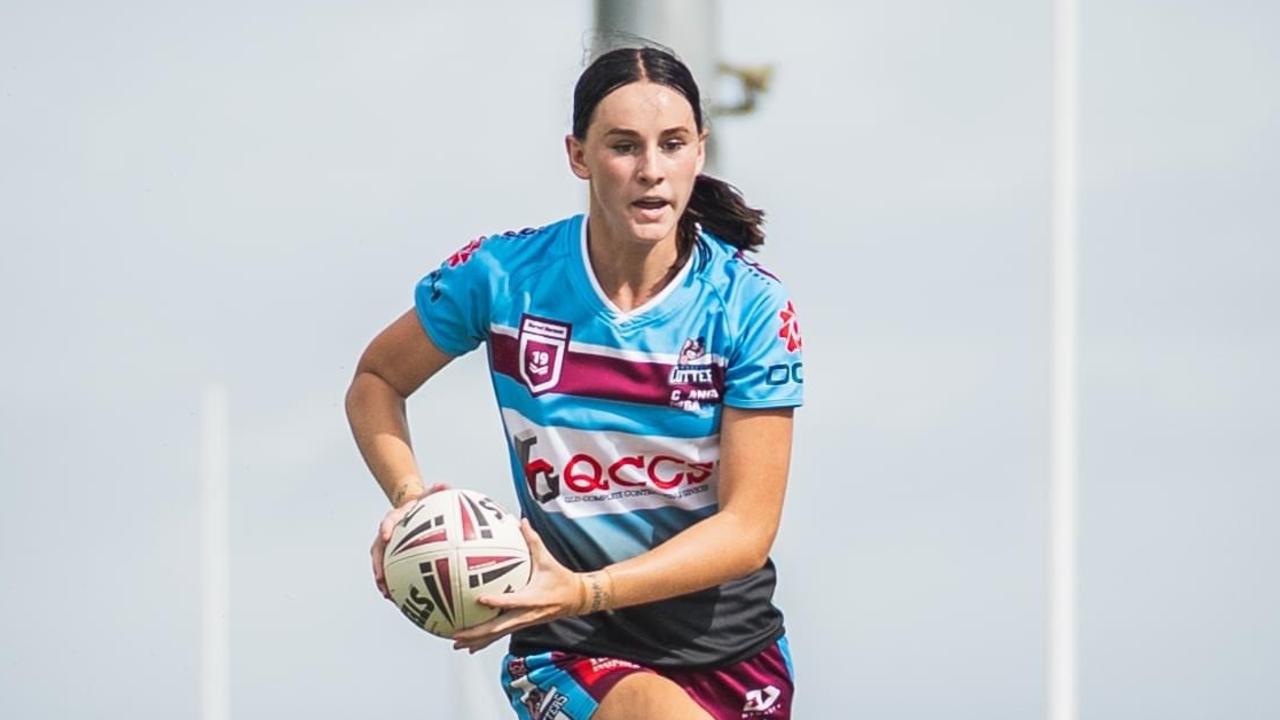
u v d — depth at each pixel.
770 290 18.50
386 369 19.59
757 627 19.47
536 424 18.62
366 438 19.42
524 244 18.86
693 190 19.05
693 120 17.88
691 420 18.44
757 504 18.31
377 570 18.36
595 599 17.77
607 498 18.67
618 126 17.61
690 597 19.05
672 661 19.14
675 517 18.78
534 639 19.36
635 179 17.62
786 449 18.53
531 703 19.45
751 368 18.34
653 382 18.34
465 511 18.11
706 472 18.70
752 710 19.66
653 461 18.58
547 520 18.83
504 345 18.72
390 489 19.14
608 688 18.81
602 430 18.45
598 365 18.41
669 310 18.31
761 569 19.52
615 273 18.31
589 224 18.61
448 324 19.14
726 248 18.94
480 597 17.73
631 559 17.97
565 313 18.47
